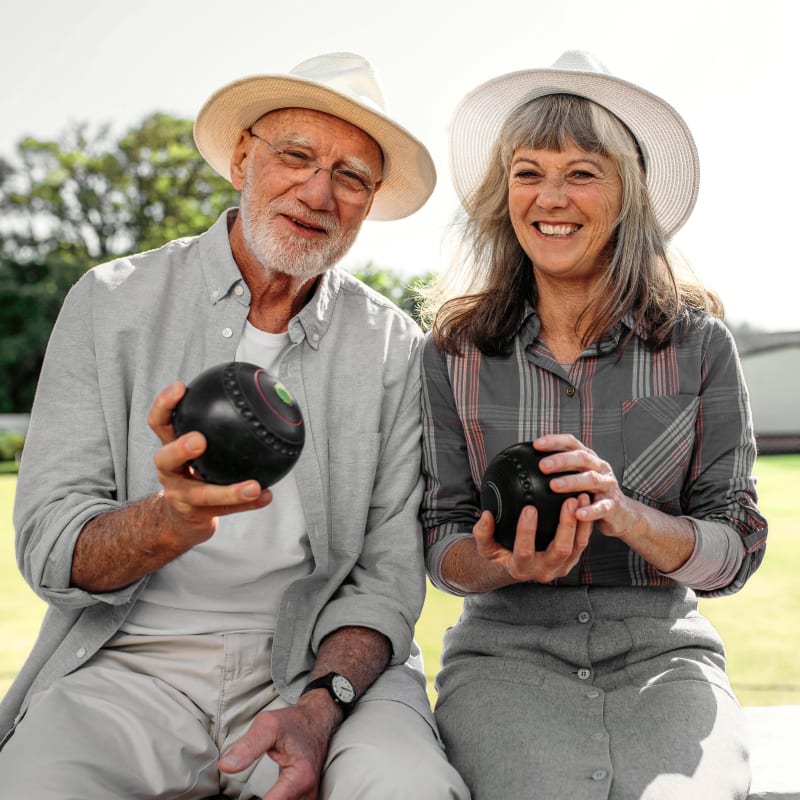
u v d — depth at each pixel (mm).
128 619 2510
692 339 2723
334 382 2723
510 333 2764
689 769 2213
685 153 2832
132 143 37188
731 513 2615
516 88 2797
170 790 2330
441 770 2184
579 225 2678
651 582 2615
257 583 2570
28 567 2381
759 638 6227
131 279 2633
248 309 2670
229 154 2980
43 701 2311
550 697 2445
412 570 2686
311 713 2293
